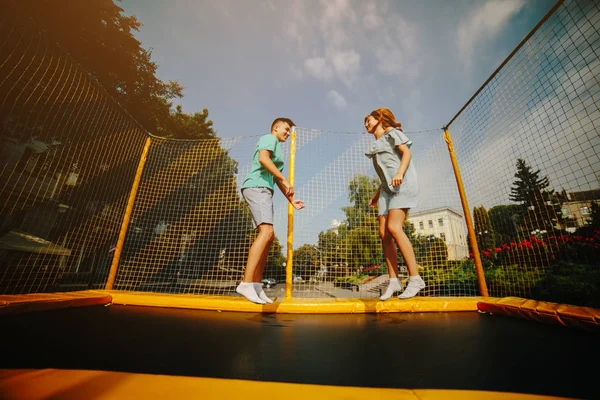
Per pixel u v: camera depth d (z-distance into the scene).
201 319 1.65
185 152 4.14
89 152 3.29
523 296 2.50
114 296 2.32
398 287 1.96
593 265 2.19
